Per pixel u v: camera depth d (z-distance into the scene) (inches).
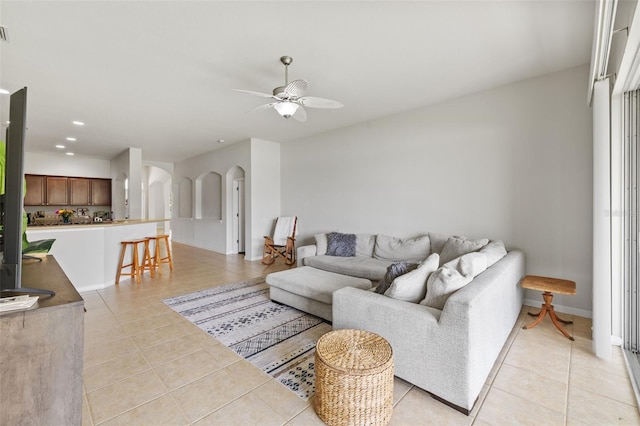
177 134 222.2
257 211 242.5
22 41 97.1
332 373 60.9
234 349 95.3
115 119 183.0
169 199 455.5
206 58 109.2
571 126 119.6
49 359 45.6
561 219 122.6
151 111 168.1
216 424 63.1
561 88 121.3
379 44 100.5
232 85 133.1
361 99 151.3
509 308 97.8
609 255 87.4
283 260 244.7
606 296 87.6
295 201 242.1
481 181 143.1
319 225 223.0
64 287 56.7
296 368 84.5
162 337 103.7
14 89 134.3
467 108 146.4
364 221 192.7
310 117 180.7
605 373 80.7
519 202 132.5
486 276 82.9
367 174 190.2
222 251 280.4
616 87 89.1
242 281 179.0
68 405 47.1
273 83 131.3
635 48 68.7
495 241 130.9
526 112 129.9
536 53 107.5
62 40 96.7
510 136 134.3
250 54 106.6
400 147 173.2
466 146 147.3
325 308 115.0
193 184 323.6
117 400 70.6
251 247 241.4
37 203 289.9
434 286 75.9
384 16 85.9
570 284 104.0
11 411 43.1
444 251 140.4
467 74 124.0
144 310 129.5
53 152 288.5
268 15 85.1
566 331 105.5
